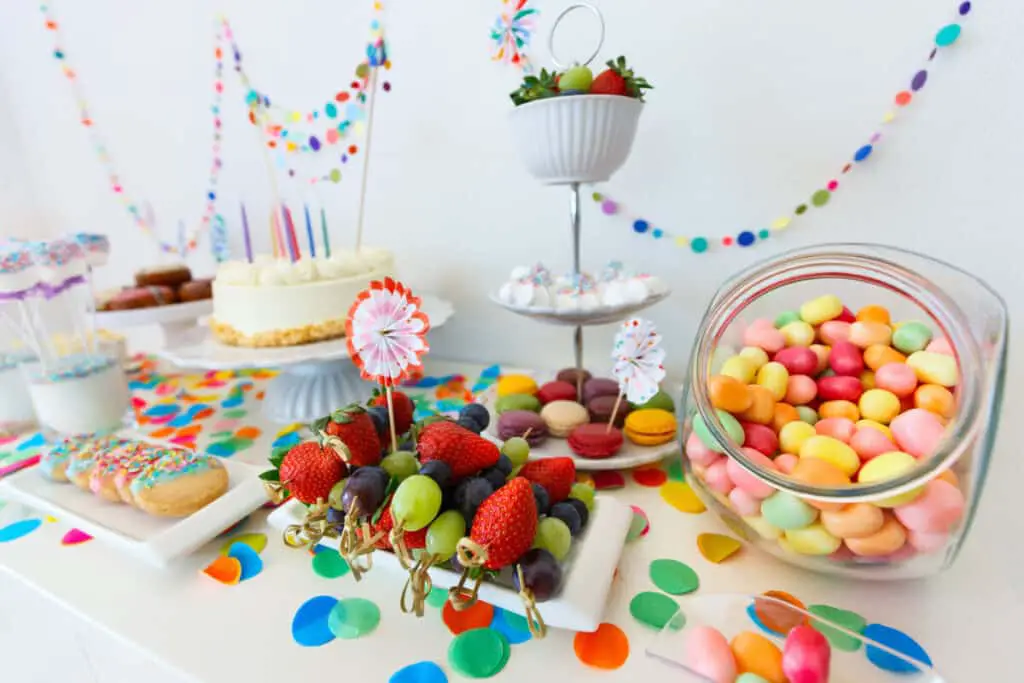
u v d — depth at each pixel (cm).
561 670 35
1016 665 34
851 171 57
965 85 53
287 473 39
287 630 38
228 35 84
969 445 35
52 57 105
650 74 62
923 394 40
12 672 49
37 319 64
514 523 34
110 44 97
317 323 63
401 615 38
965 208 55
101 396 63
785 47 57
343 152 81
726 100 60
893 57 54
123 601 40
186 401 75
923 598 38
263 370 88
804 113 58
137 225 109
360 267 67
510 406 58
